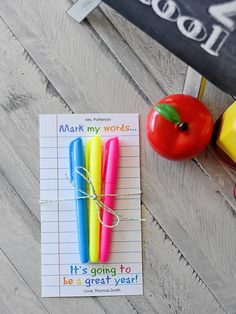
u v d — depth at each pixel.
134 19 0.50
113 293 0.69
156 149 0.65
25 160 0.70
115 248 0.69
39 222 0.69
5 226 0.69
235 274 0.69
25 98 0.70
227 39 0.48
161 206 0.69
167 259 0.69
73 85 0.70
